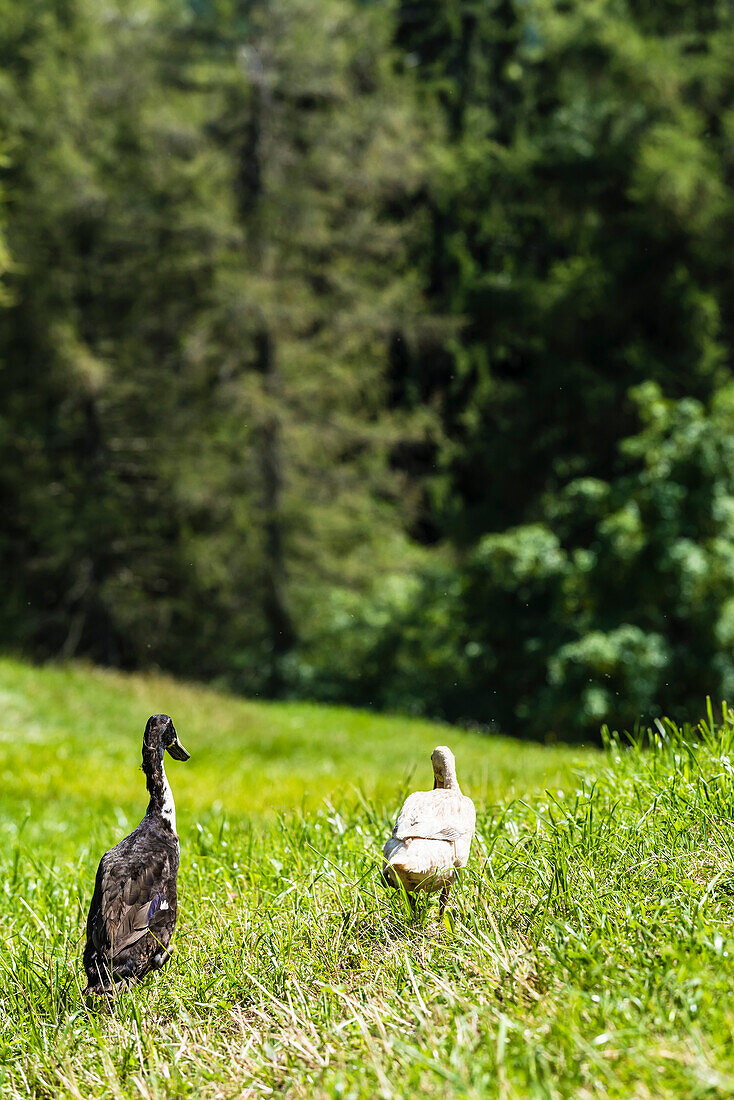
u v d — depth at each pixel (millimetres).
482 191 38812
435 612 31594
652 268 30781
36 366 33625
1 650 34125
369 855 6188
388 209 41281
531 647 24469
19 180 33000
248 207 33344
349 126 33625
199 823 9086
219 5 33281
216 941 5629
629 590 23969
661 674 23031
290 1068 4066
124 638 35844
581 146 31969
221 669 35188
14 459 34656
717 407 24312
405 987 4465
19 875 8328
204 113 33406
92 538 33625
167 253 33500
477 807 7258
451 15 43281
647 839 5191
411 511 37312
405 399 42188
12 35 34594
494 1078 3514
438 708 31016
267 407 31844
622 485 24859
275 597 33969
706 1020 3572
